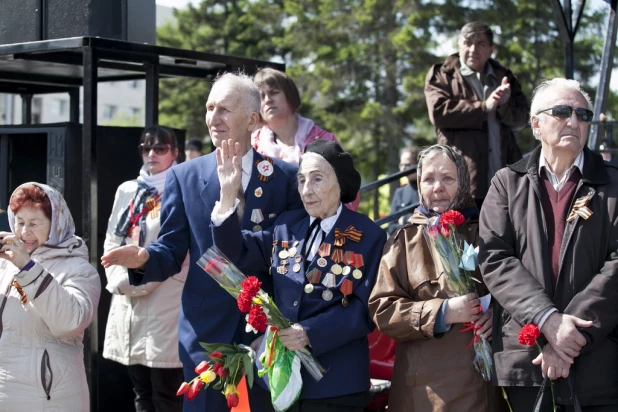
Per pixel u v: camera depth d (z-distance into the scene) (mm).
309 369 3402
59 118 22953
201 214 3744
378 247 3594
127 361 4809
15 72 6008
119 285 4719
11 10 5328
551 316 3174
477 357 3396
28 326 3580
